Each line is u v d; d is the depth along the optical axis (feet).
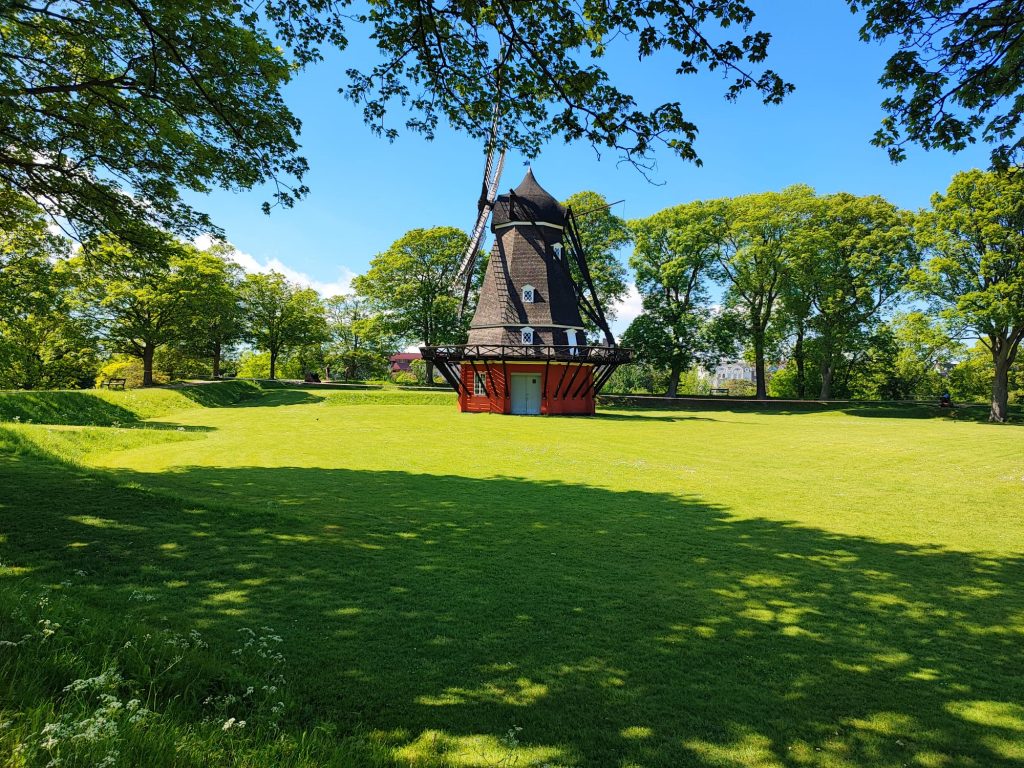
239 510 30.55
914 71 25.21
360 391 144.56
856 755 13.17
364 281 165.89
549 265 116.37
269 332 185.06
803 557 28.32
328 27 24.67
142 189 34.45
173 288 116.26
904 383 180.96
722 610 21.47
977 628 20.59
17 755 7.90
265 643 16.10
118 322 117.70
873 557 28.58
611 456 60.13
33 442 46.47
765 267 151.94
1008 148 26.78
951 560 28.30
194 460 50.47
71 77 30.55
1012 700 15.84
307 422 87.45
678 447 68.33
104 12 26.84
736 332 159.12
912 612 21.90
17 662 10.81
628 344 160.15
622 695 15.25
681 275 153.17
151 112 31.32
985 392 182.39
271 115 32.42
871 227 151.02
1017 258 111.65
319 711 13.42
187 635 15.99
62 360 126.62
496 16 21.94
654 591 23.06
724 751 13.07
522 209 116.67
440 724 13.39
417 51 24.21
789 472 52.85
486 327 115.55
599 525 33.06
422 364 201.46
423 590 21.70
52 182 32.63
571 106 22.77
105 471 40.68
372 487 41.50
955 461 59.11
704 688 15.84
